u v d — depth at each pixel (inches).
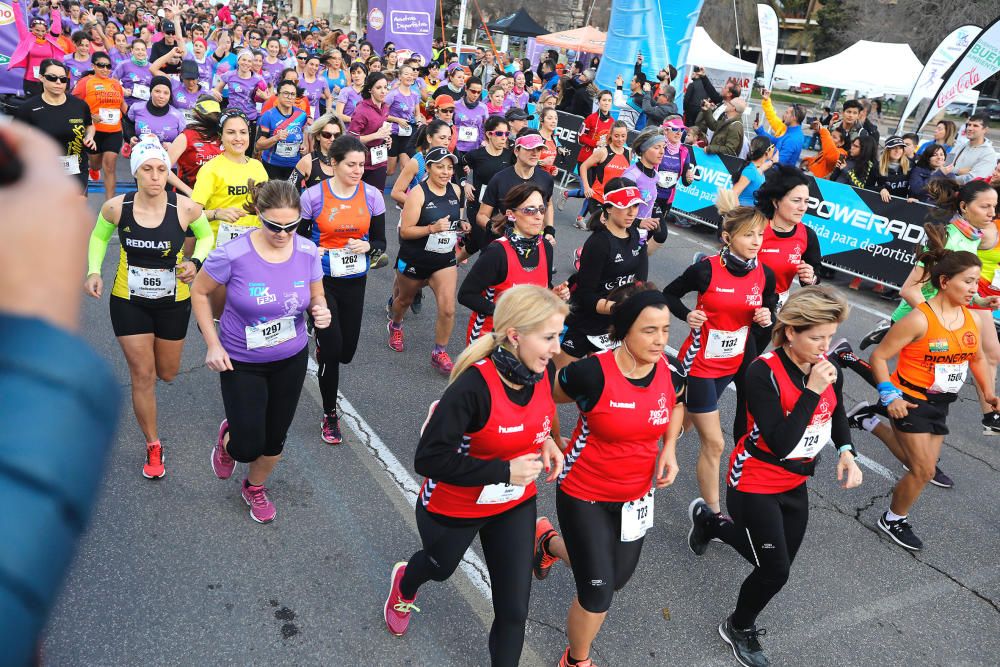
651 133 291.4
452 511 119.5
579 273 192.1
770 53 659.4
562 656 138.8
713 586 164.2
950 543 190.7
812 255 212.7
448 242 231.0
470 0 2039.9
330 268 192.4
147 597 141.7
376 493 182.7
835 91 1002.1
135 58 455.8
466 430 115.7
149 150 156.3
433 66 588.4
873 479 217.5
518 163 239.3
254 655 132.1
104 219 161.5
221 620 138.6
